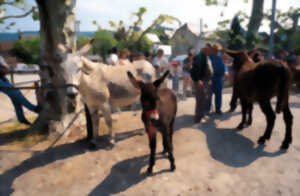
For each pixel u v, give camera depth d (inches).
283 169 133.2
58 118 198.2
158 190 118.6
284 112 154.1
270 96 156.5
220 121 215.3
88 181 129.0
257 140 171.0
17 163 147.7
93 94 157.9
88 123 175.8
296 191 114.0
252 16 614.5
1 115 271.0
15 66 947.3
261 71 156.4
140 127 211.9
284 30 844.0
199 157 151.5
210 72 197.9
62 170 140.0
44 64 187.2
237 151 157.6
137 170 137.9
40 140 186.5
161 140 179.8
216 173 132.9
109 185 124.9
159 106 123.0
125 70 178.2
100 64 170.4
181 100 326.6
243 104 187.6
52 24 181.9
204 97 205.6
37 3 179.5
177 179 127.8
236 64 202.1
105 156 156.3
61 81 184.2
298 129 187.0
